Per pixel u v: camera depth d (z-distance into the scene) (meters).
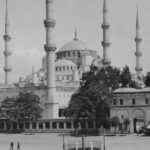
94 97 156.88
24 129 186.75
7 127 190.62
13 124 189.00
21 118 183.00
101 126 159.88
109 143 113.56
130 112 156.75
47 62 193.75
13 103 183.25
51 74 192.88
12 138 148.75
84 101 156.88
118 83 190.38
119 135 146.38
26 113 180.12
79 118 171.38
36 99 186.62
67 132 176.25
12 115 181.00
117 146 104.69
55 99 193.50
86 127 170.75
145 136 139.50
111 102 158.38
